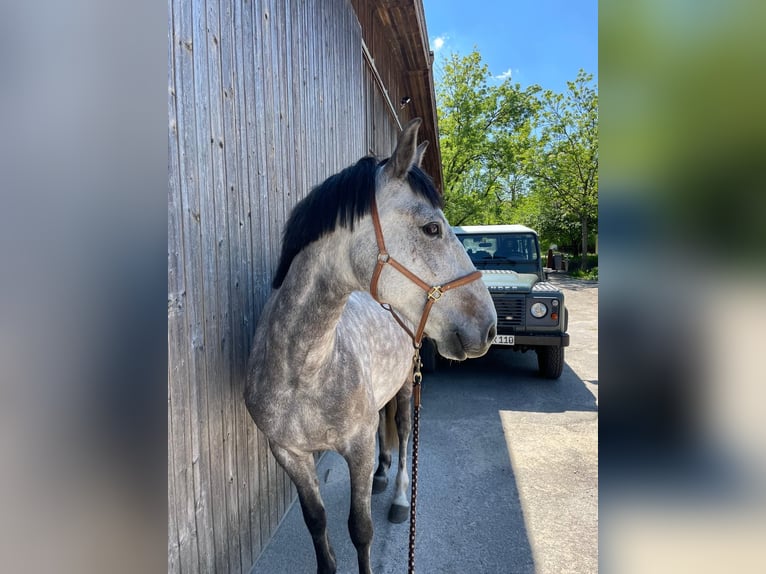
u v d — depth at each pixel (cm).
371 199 123
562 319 449
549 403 414
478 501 247
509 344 452
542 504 244
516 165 2144
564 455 304
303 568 191
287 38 228
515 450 312
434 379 495
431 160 1179
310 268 133
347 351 153
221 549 159
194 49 141
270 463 209
